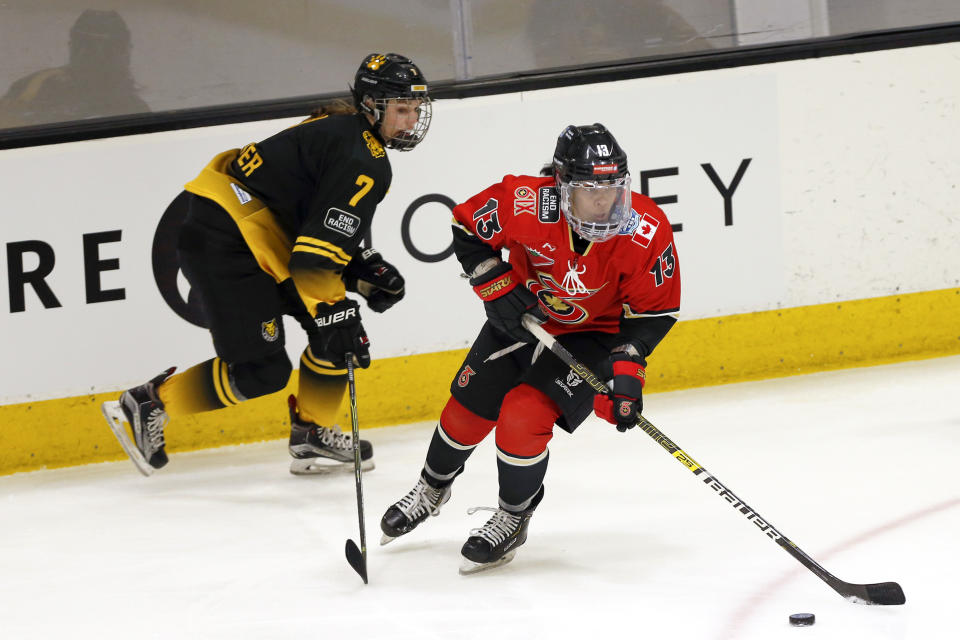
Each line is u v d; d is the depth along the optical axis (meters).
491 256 10.65
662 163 18.77
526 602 10.24
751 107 18.94
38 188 16.67
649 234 10.09
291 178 13.59
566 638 9.34
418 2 18.11
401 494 14.27
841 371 19.38
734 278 19.19
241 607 10.62
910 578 10.34
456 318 18.28
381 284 14.38
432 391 18.30
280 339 14.52
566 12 18.52
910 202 19.62
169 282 17.27
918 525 11.84
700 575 10.68
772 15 19.08
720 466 14.52
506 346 10.98
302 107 17.61
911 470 13.81
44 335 16.88
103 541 13.05
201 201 14.07
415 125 13.43
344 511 13.72
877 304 19.70
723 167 18.95
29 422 16.91
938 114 19.53
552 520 12.71
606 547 11.66
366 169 13.06
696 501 13.10
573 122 18.42
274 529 13.16
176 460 16.89
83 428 17.11
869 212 19.52
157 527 13.50
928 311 19.89
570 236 10.16
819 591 10.12
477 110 18.05
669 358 19.00
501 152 18.23
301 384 14.88
